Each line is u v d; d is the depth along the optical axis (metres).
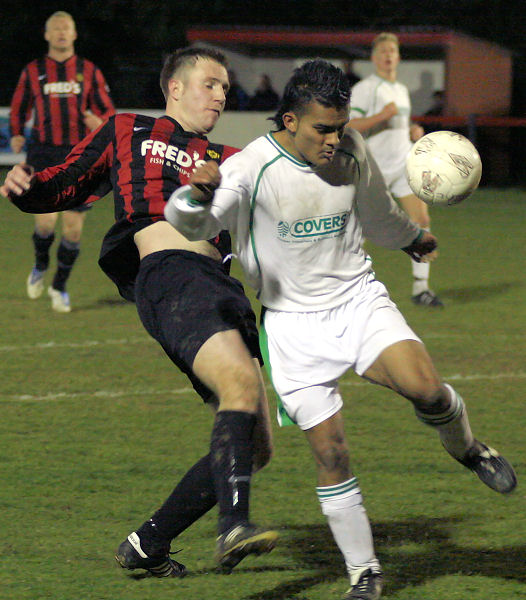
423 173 11.28
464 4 84.25
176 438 16.05
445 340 23.45
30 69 27.72
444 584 10.69
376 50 27.25
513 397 18.75
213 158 11.68
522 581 10.77
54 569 11.04
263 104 61.00
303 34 65.94
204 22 80.00
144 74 68.44
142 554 10.60
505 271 33.97
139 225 11.20
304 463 14.90
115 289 30.03
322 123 9.61
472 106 65.38
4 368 20.50
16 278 31.72
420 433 16.44
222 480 8.92
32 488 13.64
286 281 10.45
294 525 12.45
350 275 10.62
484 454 11.17
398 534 12.16
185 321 9.84
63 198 11.45
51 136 27.69
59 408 17.72
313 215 10.21
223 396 9.37
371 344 10.29
